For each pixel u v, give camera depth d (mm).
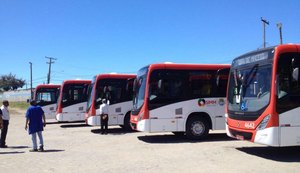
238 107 12781
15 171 10812
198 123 16984
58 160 12477
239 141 16344
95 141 17547
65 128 25859
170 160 12062
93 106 22172
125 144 16172
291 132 11375
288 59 11539
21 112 56062
